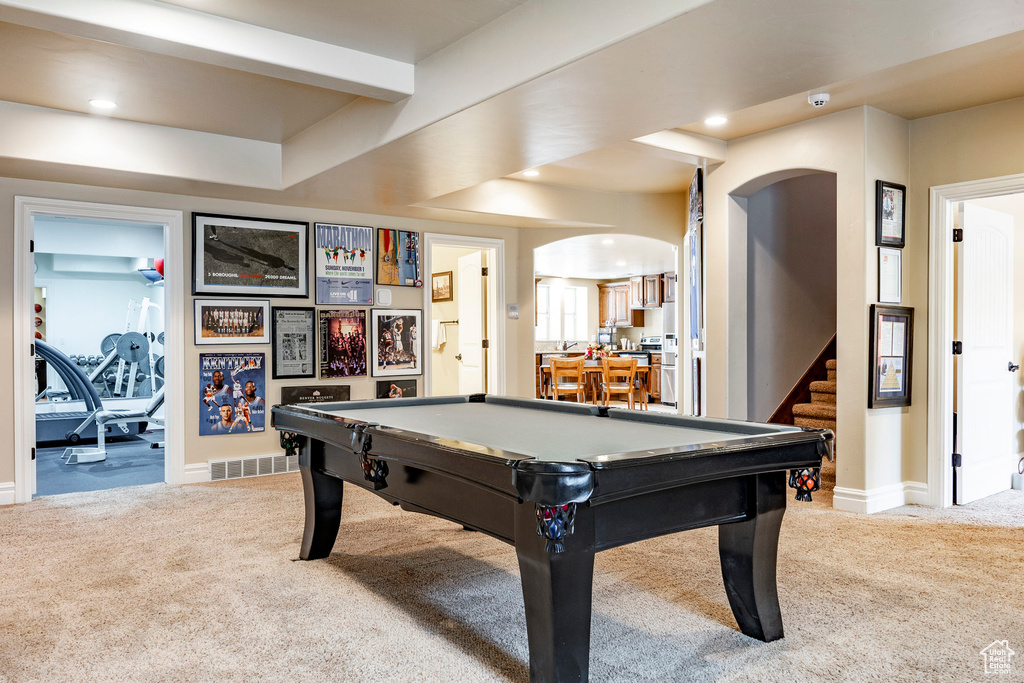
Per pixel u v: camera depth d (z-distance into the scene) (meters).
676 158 4.93
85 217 4.93
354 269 6.12
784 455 2.25
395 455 2.42
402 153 3.91
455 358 8.29
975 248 4.64
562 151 3.86
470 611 2.76
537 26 2.72
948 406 4.47
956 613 2.69
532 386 7.10
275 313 5.73
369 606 2.81
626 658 2.32
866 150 4.23
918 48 2.47
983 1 2.08
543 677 1.96
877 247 4.33
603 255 9.55
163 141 4.52
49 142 4.12
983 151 4.23
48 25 2.62
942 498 4.42
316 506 3.38
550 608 1.92
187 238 5.34
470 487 2.27
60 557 3.47
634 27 2.32
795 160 4.58
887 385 4.34
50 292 10.02
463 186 4.84
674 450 1.99
